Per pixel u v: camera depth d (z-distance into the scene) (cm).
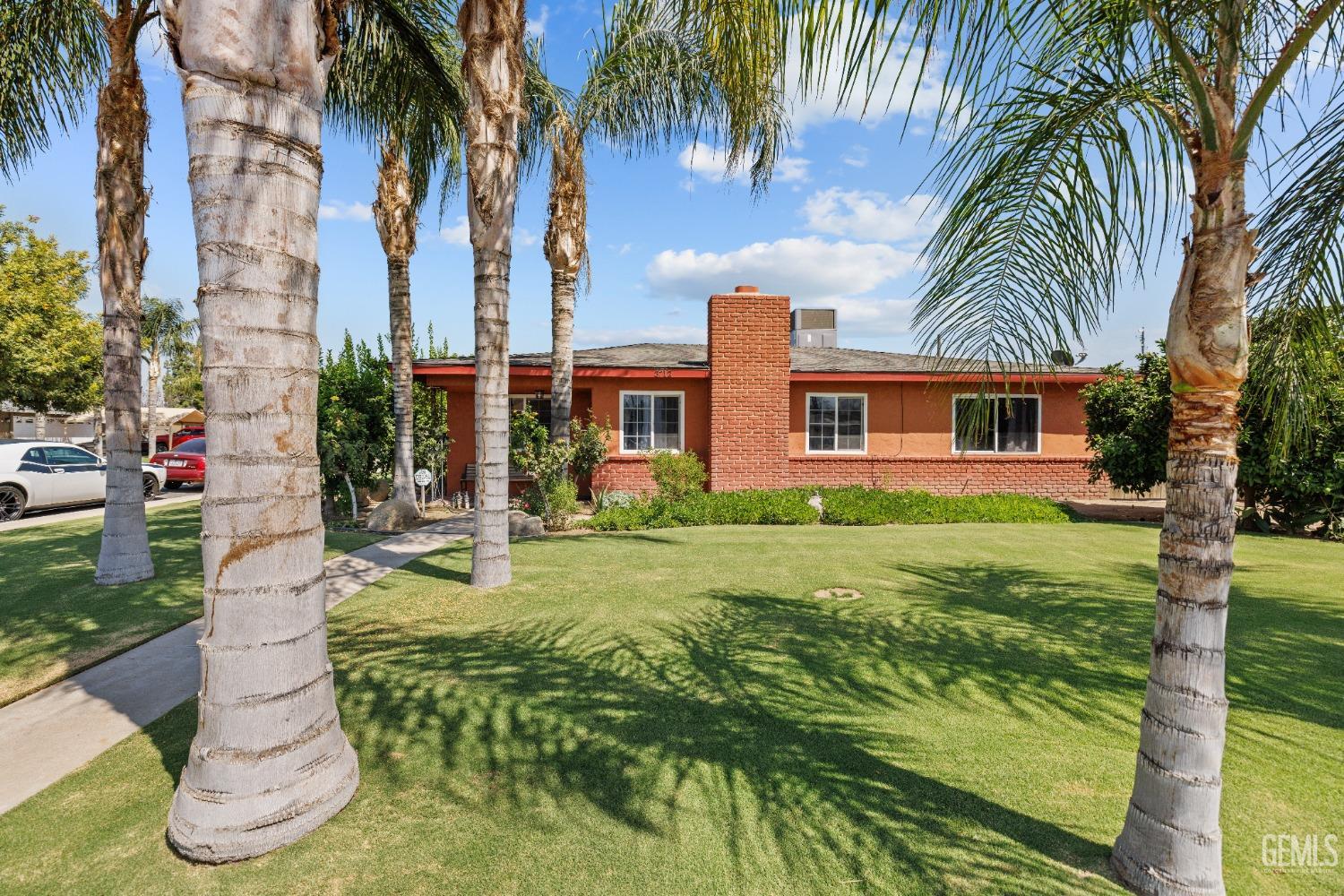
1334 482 975
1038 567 741
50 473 1284
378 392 1244
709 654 445
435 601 587
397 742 322
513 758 306
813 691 384
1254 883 226
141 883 226
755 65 285
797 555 814
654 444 1428
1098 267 303
